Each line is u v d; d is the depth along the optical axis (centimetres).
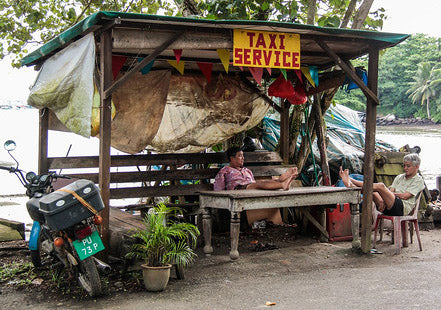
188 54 703
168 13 1181
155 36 555
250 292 493
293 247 696
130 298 478
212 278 548
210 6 812
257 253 665
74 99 536
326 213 756
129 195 723
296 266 598
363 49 685
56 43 577
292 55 605
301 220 801
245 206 606
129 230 532
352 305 445
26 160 2006
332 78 768
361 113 1280
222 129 831
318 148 930
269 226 852
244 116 842
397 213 676
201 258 638
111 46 536
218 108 822
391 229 758
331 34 606
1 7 1135
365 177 665
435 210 865
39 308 455
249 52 584
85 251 456
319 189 670
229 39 586
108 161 536
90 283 468
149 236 496
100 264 470
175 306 452
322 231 738
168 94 790
